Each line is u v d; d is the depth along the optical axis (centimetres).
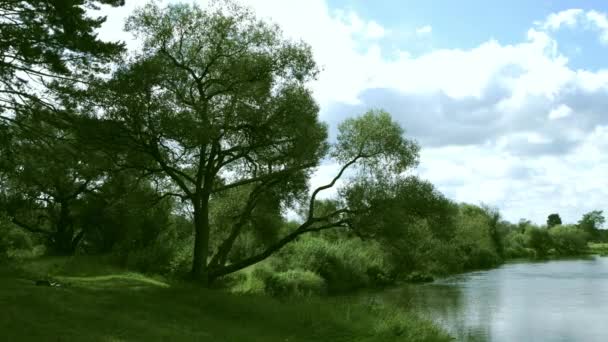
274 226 3366
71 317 1488
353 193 2789
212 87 2714
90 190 4181
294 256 4609
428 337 2256
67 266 3186
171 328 1587
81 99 2277
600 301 3866
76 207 4288
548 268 7250
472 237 7769
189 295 2177
